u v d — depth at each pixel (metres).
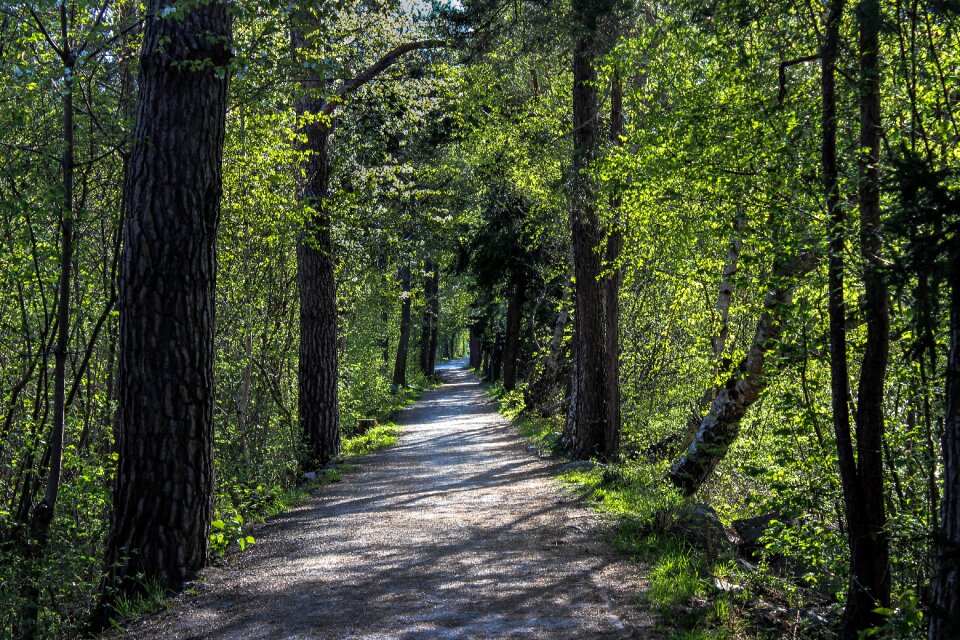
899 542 6.22
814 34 7.09
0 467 9.66
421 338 58.16
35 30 7.64
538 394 27.14
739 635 5.78
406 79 18.34
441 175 24.47
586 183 14.53
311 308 16.94
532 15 12.85
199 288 7.78
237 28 9.88
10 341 10.35
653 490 11.09
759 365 11.21
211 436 7.97
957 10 5.57
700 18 7.74
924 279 4.08
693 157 9.47
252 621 6.35
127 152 7.76
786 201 8.03
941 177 3.93
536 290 30.62
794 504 8.20
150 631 6.32
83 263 10.16
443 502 11.80
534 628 5.75
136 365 7.58
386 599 6.71
